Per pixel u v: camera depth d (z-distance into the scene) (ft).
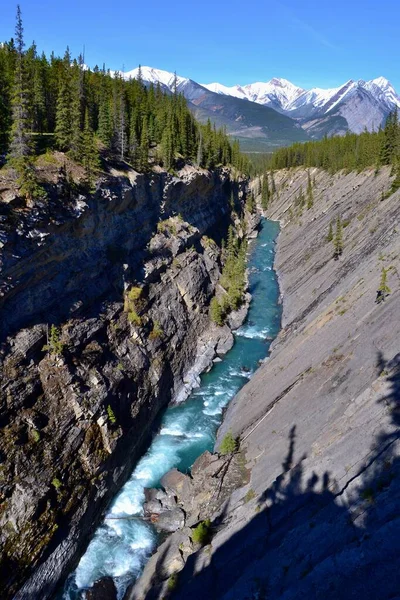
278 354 174.29
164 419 155.84
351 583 60.75
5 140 136.26
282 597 67.51
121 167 190.29
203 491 113.70
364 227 249.34
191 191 271.49
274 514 87.15
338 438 92.48
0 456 97.09
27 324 118.62
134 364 151.12
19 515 93.81
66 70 211.41
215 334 207.00
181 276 212.23
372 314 132.36
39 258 123.65
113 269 163.94
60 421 113.39
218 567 84.02
